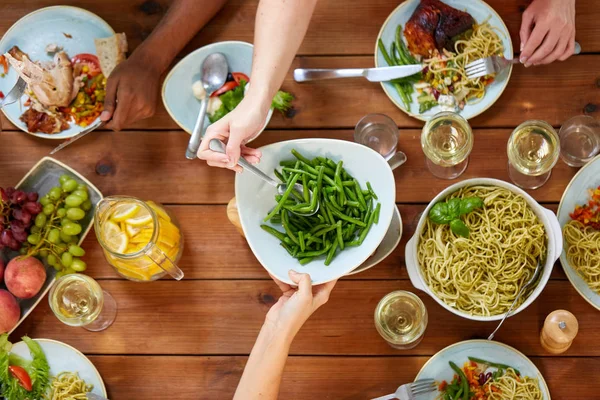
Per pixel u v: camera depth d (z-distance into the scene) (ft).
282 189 4.89
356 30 5.48
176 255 5.27
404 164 5.38
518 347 5.22
